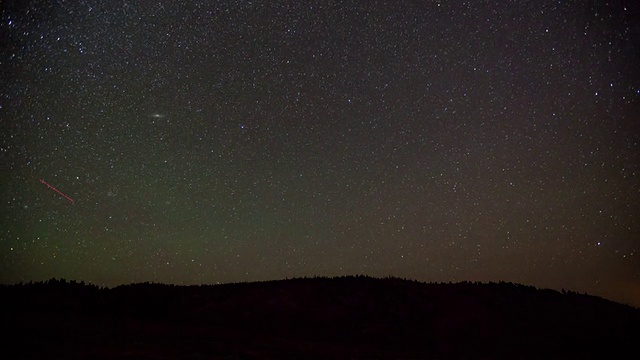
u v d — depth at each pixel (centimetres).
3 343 583
